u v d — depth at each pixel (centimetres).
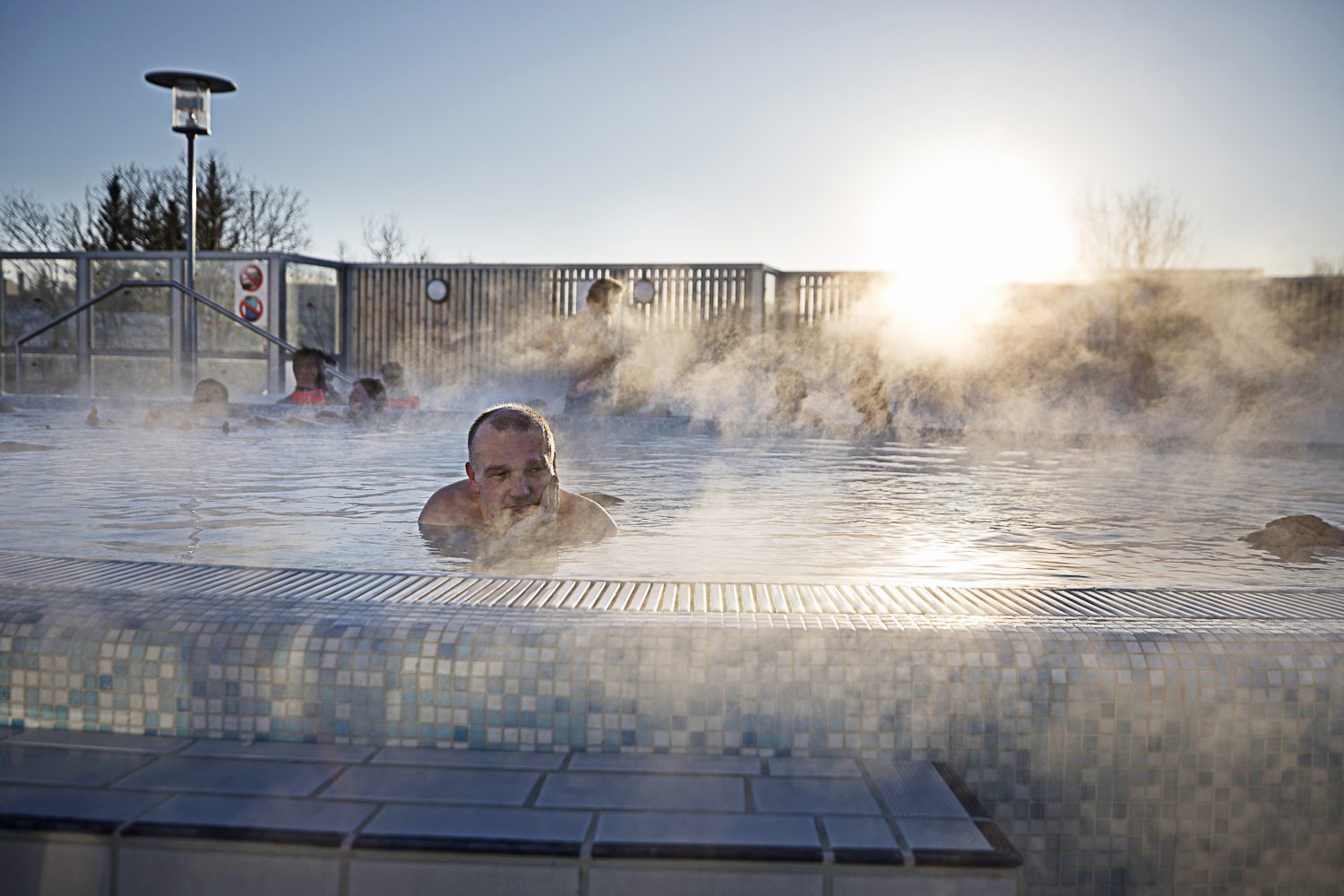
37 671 144
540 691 137
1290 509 367
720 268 1327
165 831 107
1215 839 140
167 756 132
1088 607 161
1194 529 310
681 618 146
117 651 142
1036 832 139
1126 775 139
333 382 1371
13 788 119
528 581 176
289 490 375
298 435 670
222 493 363
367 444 616
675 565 232
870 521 319
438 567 223
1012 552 260
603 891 104
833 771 131
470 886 105
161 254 1216
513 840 106
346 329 1419
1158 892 140
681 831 110
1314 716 140
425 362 1410
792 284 1399
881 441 700
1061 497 400
